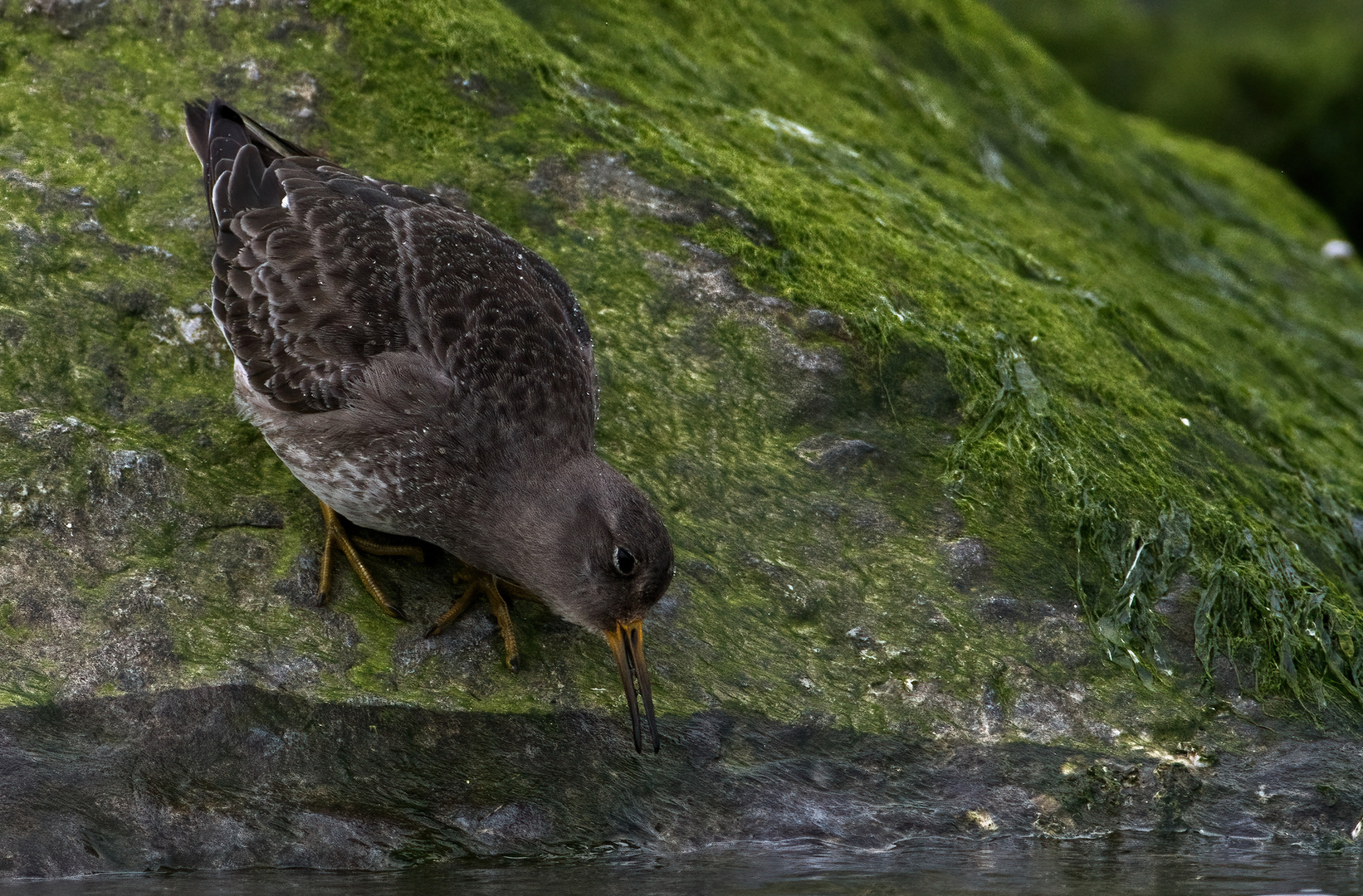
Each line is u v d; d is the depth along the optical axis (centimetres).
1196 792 951
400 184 1045
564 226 1216
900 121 1723
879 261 1301
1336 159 3061
